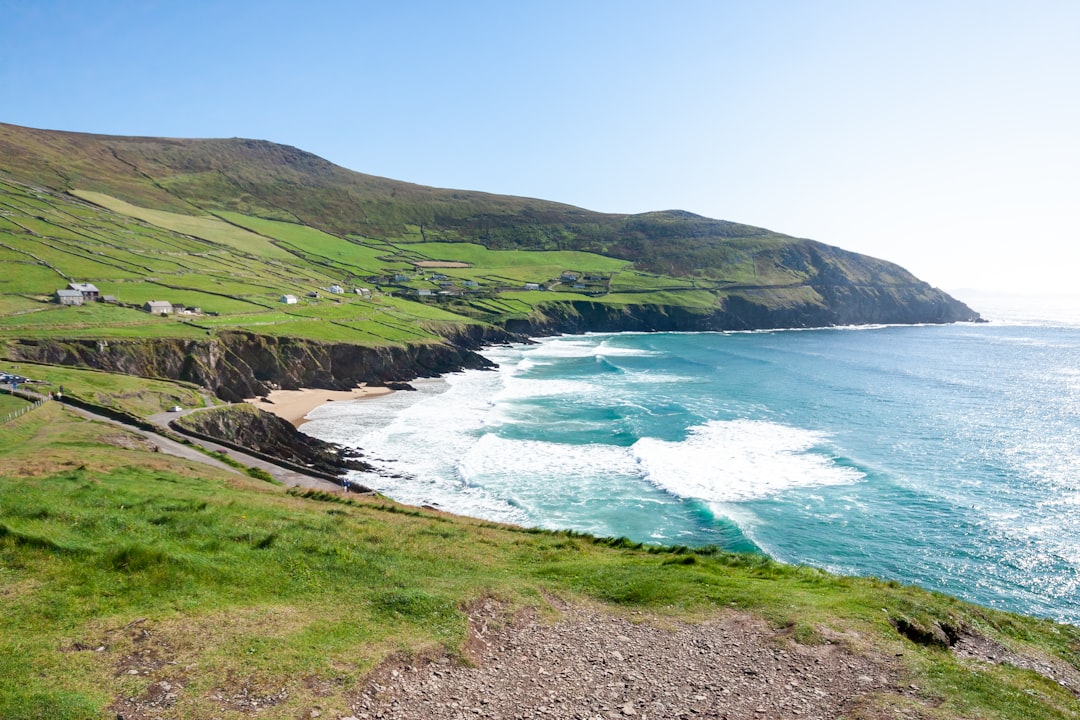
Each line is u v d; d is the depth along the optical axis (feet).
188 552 60.80
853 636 59.36
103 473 97.09
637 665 53.83
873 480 174.70
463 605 60.59
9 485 76.74
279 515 82.38
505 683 49.03
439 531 92.17
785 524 145.07
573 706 46.39
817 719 45.16
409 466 190.60
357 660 46.96
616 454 202.49
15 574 50.78
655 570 79.41
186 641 45.44
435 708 43.62
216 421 197.77
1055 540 136.36
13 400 168.86
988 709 46.73
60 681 38.24
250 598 54.90
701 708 46.75
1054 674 61.00
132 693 38.40
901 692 49.29
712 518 146.41
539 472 184.44
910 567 124.88
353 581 62.39
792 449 206.28
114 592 50.78
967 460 195.21
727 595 69.77
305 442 209.87
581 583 73.87
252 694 40.42
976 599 112.98
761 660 54.95
